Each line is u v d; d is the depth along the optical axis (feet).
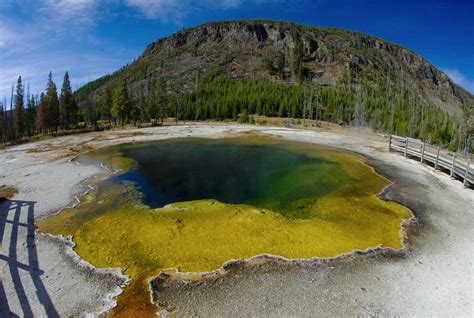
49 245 41.42
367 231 45.60
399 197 61.62
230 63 579.89
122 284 32.96
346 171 82.64
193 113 314.55
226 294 31.24
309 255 38.34
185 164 95.09
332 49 617.21
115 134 180.75
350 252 39.27
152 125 242.58
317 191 65.77
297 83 491.72
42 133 226.99
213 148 127.03
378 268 35.94
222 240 41.98
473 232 45.98
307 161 97.40
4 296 31.12
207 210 53.31
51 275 34.65
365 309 29.27
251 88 387.14
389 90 438.81
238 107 332.19
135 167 90.17
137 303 30.04
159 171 85.30
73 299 30.73
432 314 28.91
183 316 28.35
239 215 50.70
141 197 61.72
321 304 29.86
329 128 230.89
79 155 110.01
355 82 505.66
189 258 37.60
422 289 32.32
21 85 210.79
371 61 622.95
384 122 265.75
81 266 36.37
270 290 31.81
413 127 233.35
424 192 64.85
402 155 106.63
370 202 58.59
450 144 197.98
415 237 43.98
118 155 110.42
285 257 37.81
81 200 59.31
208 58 612.29
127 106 233.96
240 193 65.16
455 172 74.49
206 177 78.69
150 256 38.24
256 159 102.42
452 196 62.28
